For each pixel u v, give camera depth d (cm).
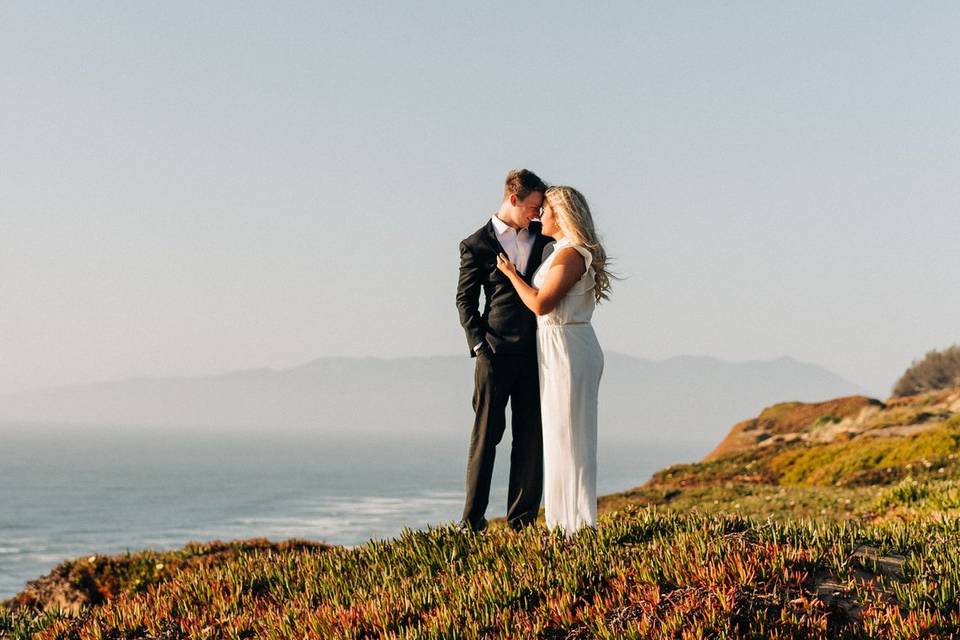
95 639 755
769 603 573
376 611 655
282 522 11625
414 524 11112
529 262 866
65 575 1303
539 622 592
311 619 673
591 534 748
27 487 18525
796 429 5447
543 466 894
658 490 3006
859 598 582
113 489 18262
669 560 633
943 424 2989
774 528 708
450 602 652
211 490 18188
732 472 3628
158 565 1245
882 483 2406
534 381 886
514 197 857
